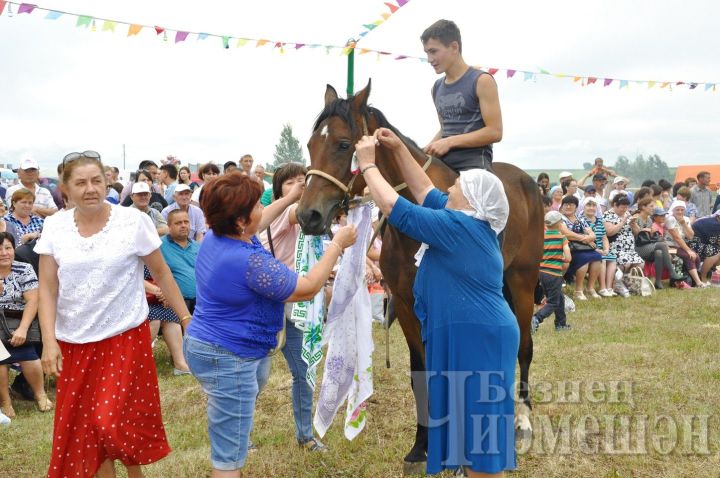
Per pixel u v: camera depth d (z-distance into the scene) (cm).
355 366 372
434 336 271
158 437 298
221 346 267
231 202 263
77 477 278
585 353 599
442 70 406
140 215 293
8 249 493
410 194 348
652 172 4719
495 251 269
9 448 414
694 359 568
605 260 961
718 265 1210
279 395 497
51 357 277
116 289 285
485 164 400
